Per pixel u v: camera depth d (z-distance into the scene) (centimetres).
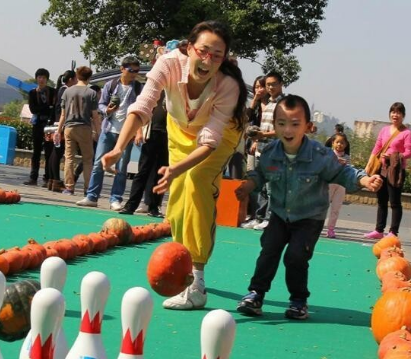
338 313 716
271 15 3866
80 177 2400
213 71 626
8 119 3278
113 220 967
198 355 521
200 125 654
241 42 3703
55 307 352
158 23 3809
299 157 659
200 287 665
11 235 976
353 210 2486
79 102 1535
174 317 627
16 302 418
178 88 638
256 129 1002
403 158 1375
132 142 1407
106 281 382
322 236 1392
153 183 1355
